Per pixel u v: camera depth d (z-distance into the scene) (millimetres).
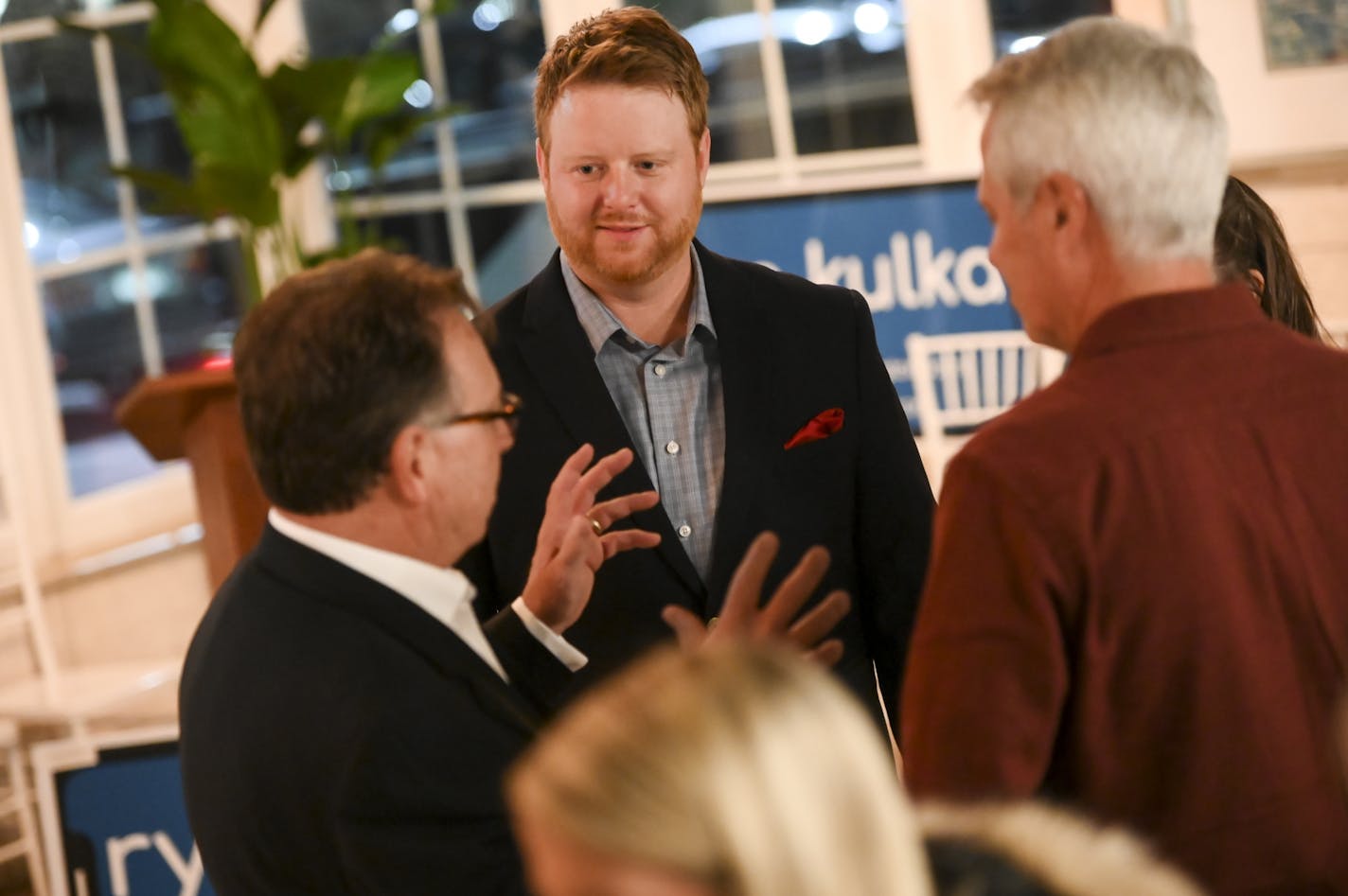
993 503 1209
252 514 3377
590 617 1801
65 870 2643
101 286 4590
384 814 1235
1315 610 1212
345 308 1315
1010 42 4477
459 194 4594
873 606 1892
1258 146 4176
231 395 3299
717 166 4559
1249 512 1204
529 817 642
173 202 3961
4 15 4527
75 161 4551
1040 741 1185
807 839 593
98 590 4477
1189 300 1244
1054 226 1263
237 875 1315
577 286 1844
